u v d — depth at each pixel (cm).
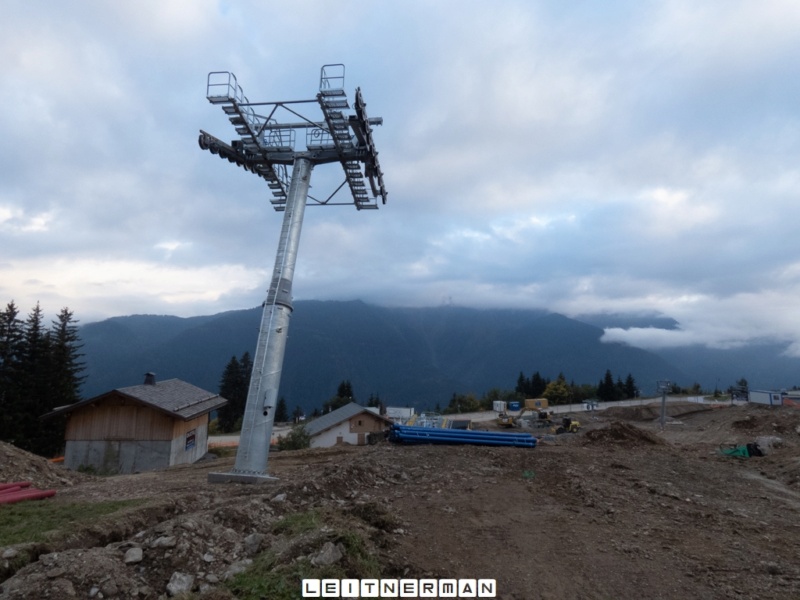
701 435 2775
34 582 439
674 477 1133
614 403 8788
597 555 632
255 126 1317
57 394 4053
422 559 595
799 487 1105
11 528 700
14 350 4041
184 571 498
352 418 4200
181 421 2430
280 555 518
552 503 875
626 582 559
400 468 1106
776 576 582
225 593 456
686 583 560
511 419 6056
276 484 1022
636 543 680
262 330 1169
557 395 9656
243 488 983
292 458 1580
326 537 543
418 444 1492
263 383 1131
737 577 577
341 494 883
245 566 513
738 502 953
